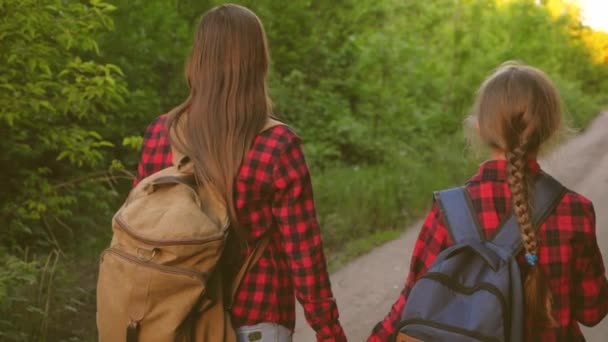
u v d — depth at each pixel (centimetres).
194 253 177
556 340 181
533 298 176
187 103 206
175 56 761
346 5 1254
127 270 176
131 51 700
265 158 195
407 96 1423
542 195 182
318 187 837
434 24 1622
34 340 382
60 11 484
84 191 589
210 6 872
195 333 185
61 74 478
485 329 166
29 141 548
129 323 176
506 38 1881
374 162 1084
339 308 511
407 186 922
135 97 690
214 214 190
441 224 189
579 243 182
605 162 1284
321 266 201
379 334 200
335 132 1074
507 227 181
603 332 456
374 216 774
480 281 171
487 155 198
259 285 198
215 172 192
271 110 206
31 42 468
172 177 189
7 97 459
